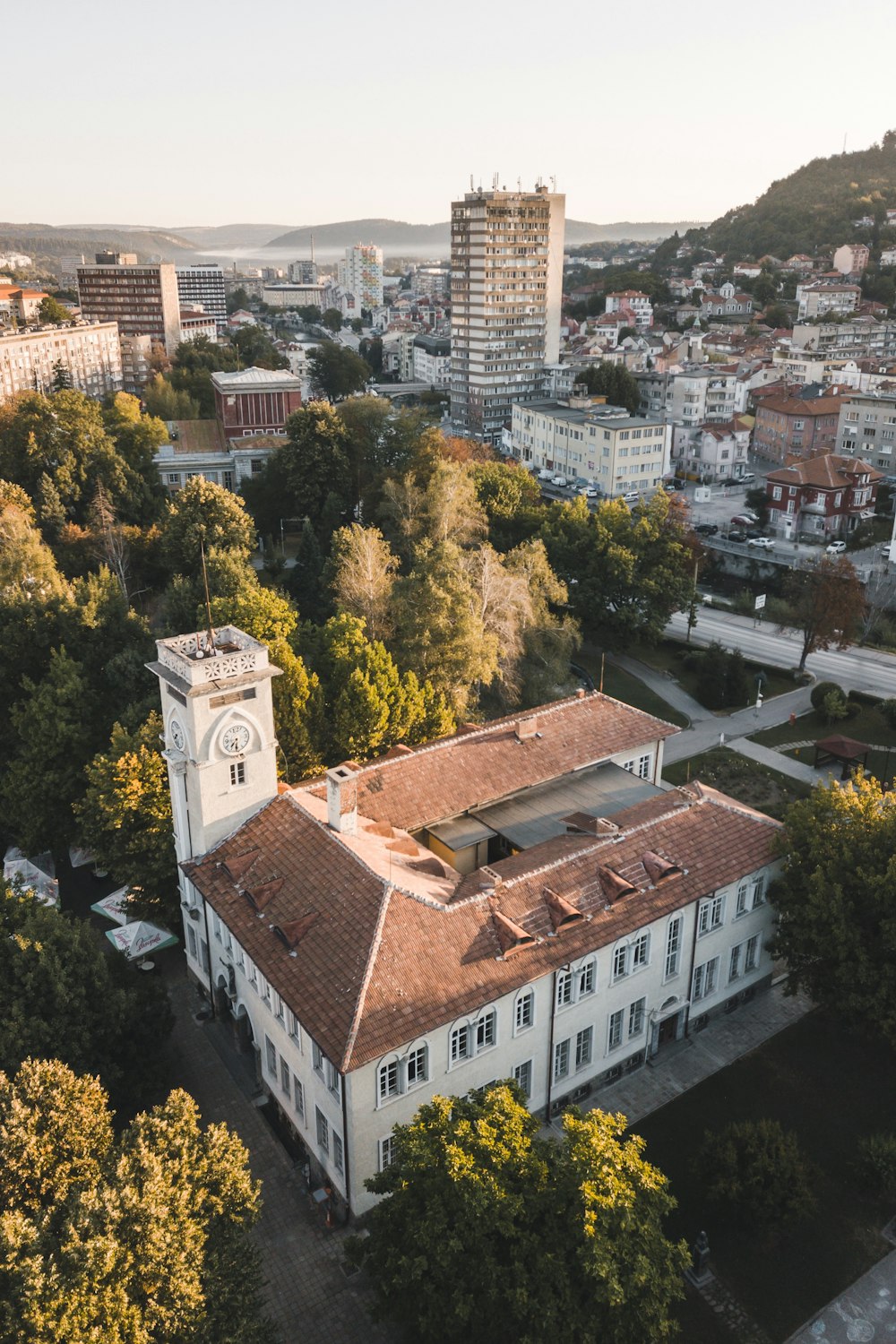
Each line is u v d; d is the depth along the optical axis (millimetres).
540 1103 44812
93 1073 42469
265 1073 46344
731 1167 39875
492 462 124000
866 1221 41219
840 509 151000
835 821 49562
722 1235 40562
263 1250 39625
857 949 45562
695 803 51125
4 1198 31781
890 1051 49969
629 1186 30922
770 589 133500
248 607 72812
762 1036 51062
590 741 59438
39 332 199250
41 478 118625
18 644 74750
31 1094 34062
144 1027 45469
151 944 54875
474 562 81812
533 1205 30375
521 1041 42656
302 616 101000
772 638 113438
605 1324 29375
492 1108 32781
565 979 43219
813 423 185750
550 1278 29391
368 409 133125
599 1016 45656
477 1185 29844
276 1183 42844
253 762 47875
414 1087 39375
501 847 53281
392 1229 32188
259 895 44188
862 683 99500
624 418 176250
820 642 99312
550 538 105812
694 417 197500
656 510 104062
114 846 56969
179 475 147875
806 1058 49531
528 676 82375
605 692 97188
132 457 137125
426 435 125250
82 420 125125
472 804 53219
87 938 45594
